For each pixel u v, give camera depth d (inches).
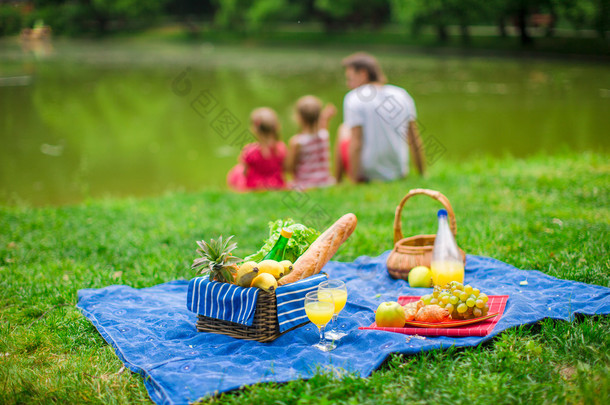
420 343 99.7
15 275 133.0
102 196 218.7
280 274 105.1
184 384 90.6
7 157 272.1
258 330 102.5
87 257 145.2
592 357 94.5
